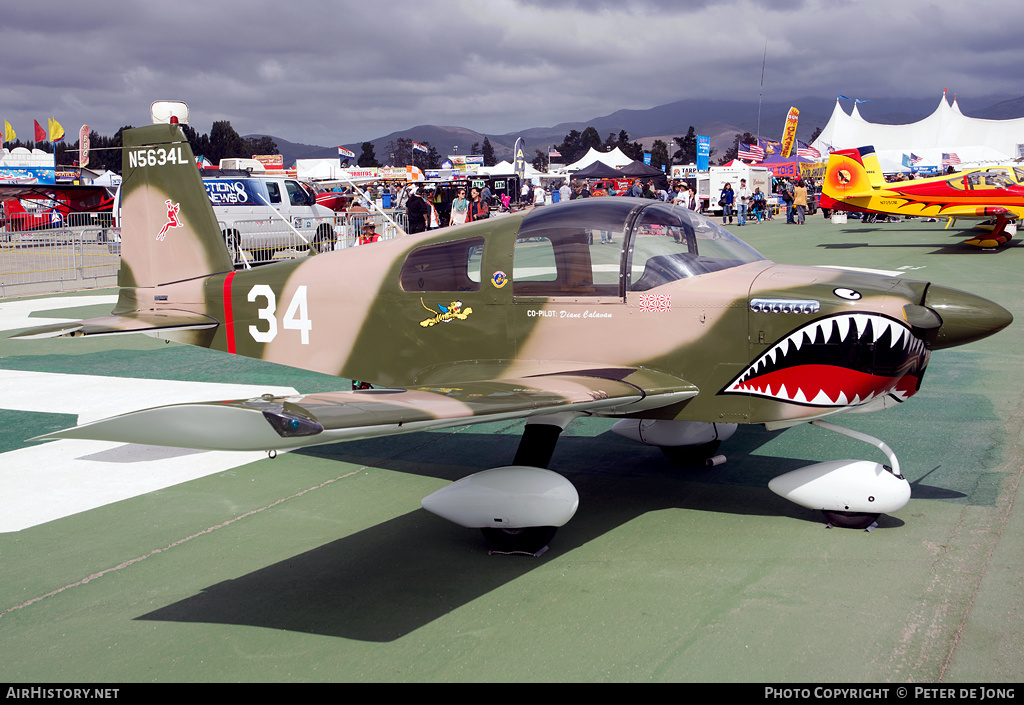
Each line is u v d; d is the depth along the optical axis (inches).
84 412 222.5
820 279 138.5
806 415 135.9
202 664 101.2
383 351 171.2
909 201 698.2
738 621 107.3
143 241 209.6
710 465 173.8
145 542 139.9
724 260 149.8
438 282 162.1
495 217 161.5
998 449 176.1
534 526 127.9
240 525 147.0
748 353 136.9
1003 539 129.7
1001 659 96.0
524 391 125.7
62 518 151.6
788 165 1665.8
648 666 97.3
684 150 4640.8
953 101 2336.4
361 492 163.5
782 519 142.9
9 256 608.7
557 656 100.5
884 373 129.6
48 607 117.0
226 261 203.3
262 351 189.8
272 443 91.0
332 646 104.7
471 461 182.4
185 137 201.0
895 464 135.6
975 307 128.6
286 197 623.5
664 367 143.5
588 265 147.6
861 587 115.5
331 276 176.7
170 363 292.4
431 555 132.6
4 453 190.7
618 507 151.5
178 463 183.5
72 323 184.4
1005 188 617.3
